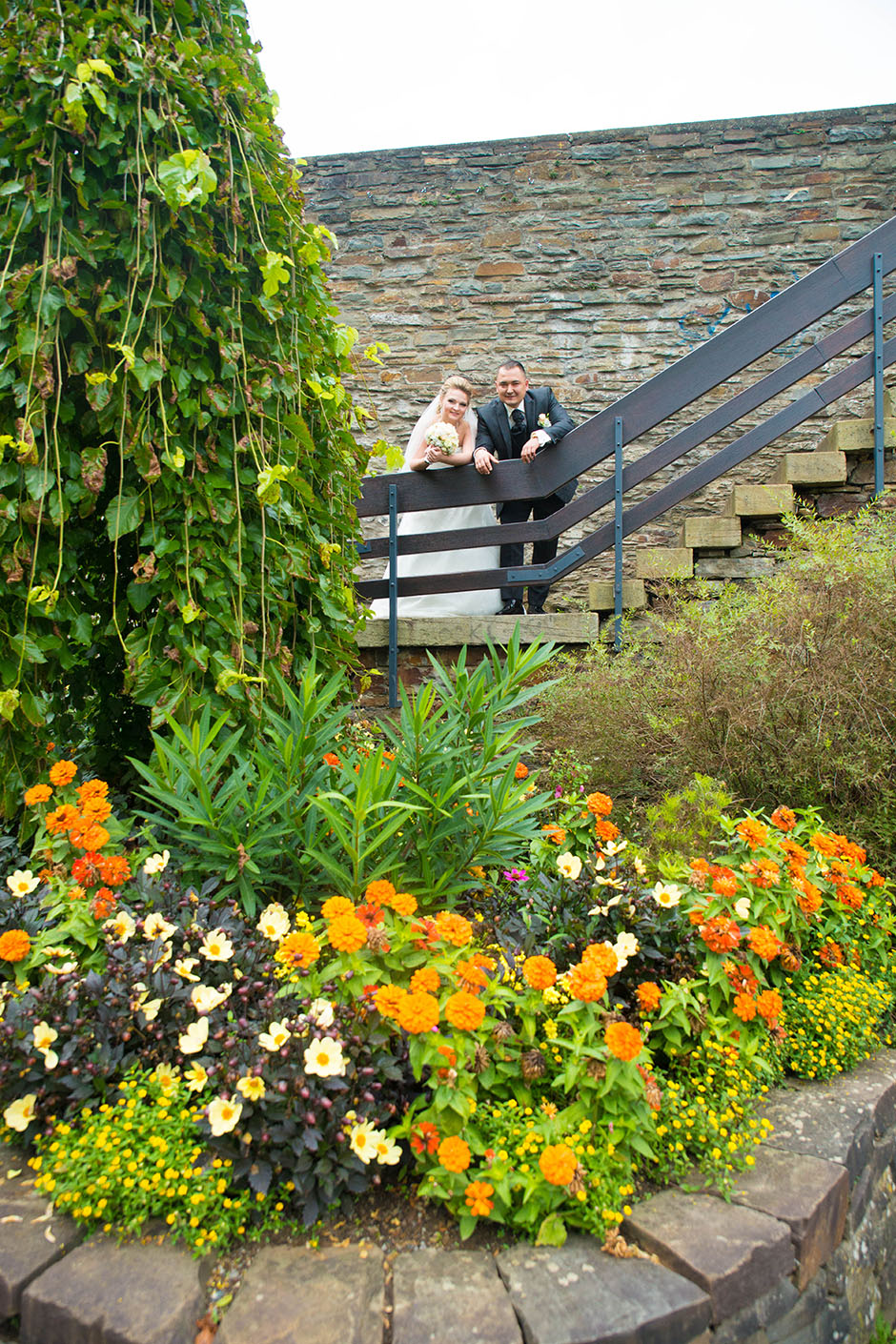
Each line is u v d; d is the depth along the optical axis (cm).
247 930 186
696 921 192
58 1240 133
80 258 199
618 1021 155
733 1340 131
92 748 270
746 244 602
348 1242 140
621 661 325
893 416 405
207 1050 155
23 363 188
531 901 206
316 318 254
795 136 599
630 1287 127
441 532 405
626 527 404
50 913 177
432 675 390
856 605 266
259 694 222
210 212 215
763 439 402
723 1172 153
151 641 213
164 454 203
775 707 266
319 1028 149
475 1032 156
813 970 216
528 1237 142
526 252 621
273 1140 139
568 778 300
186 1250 133
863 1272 167
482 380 620
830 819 266
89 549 239
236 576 216
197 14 215
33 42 188
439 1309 122
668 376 396
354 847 180
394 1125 157
